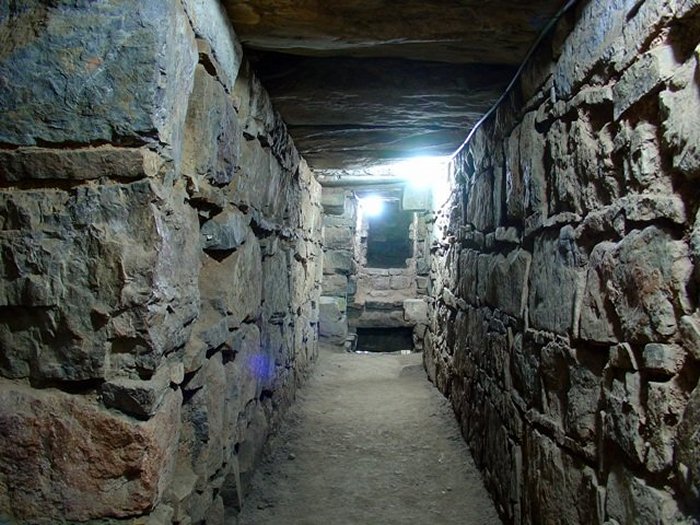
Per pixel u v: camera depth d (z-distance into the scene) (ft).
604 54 3.86
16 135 3.21
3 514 3.25
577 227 4.36
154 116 3.21
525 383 5.69
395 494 7.30
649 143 3.25
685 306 2.93
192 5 3.84
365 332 22.58
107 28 3.20
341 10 4.77
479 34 5.19
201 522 4.74
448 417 10.10
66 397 3.26
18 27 3.24
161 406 3.47
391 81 6.57
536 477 5.26
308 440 9.04
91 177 3.23
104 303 3.20
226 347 5.41
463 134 8.93
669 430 3.04
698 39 2.91
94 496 3.25
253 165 6.40
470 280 8.91
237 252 5.80
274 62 6.31
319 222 15.93
